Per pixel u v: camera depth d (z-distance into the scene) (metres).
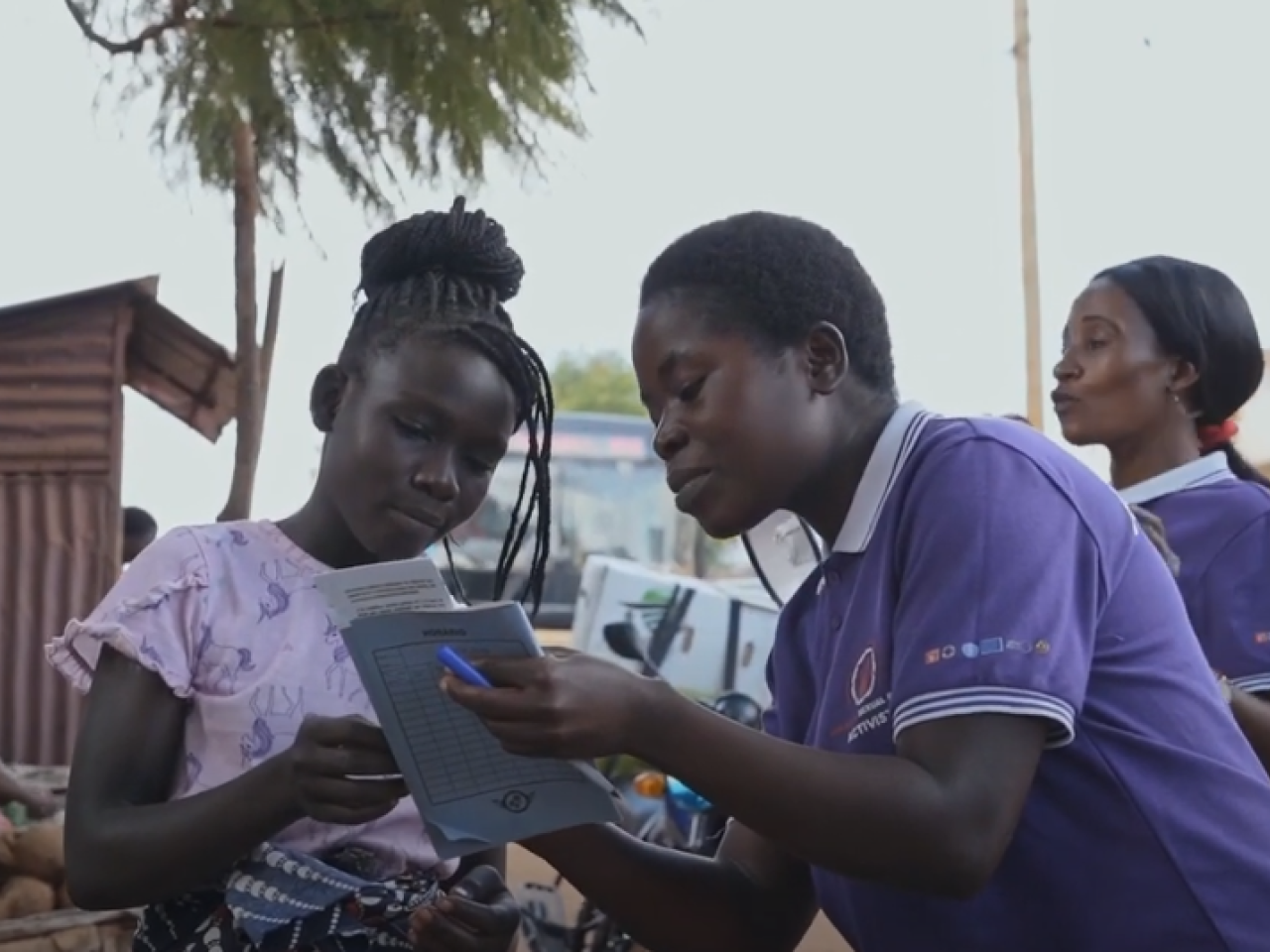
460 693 1.56
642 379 1.90
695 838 5.72
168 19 6.34
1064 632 1.70
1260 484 2.79
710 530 1.89
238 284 6.52
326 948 1.91
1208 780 1.80
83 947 3.56
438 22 6.31
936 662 1.67
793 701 2.10
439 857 1.88
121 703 1.93
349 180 6.48
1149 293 2.82
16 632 6.94
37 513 6.99
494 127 6.46
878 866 1.63
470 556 12.88
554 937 5.69
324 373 2.14
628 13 6.60
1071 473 1.83
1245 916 1.76
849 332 1.88
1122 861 1.77
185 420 7.90
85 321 7.05
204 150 6.56
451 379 2.03
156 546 2.04
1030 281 14.92
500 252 2.20
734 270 1.83
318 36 6.27
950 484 1.77
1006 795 1.64
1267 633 2.57
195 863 1.83
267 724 1.96
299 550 2.07
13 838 3.83
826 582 1.97
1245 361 2.83
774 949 2.20
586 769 1.77
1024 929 1.81
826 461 1.89
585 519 14.52
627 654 7.50
